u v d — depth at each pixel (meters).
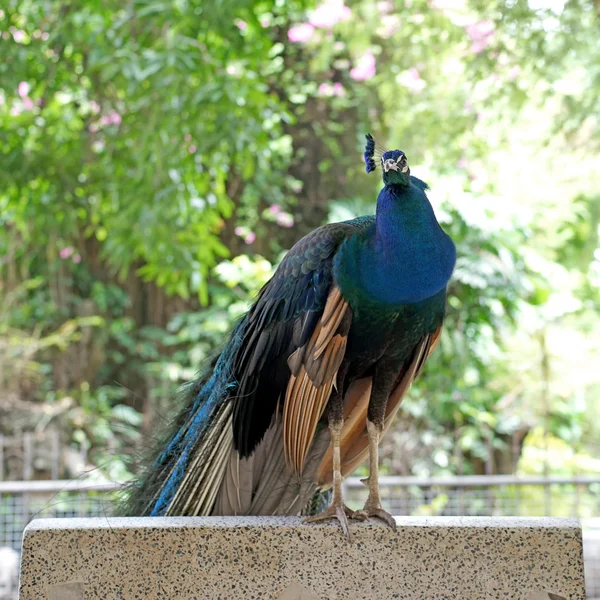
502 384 8.07
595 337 8.22
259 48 7.20
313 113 9.15
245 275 8.47
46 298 9.33
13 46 6.39
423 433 7.65
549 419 8.27
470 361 7.79
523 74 5.41
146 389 9.58
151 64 5.72
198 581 3.66
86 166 7.20
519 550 3.66
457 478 5.43
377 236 3.71
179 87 5.79
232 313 8.77
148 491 3.91
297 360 3.71
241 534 3.67
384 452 7.56
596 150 5.63
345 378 3.85
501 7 5.19
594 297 8.78
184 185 6.24
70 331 8.84
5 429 7.84
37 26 6.67
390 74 6.40
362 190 9.05
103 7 6.39
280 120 9.02
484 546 3.66
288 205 9.42
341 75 9.05
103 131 6.48
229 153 6.70
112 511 3.92
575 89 5.77
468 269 7.45
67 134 7.42
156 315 9.91
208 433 3.81
